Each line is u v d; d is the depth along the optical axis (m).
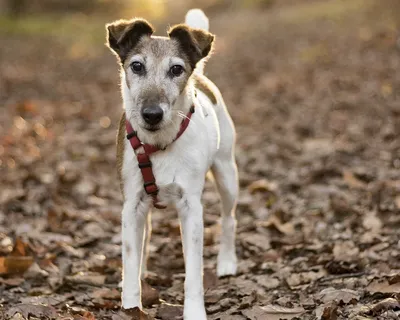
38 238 6.19
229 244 5.52
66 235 6.46
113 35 4.54
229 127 5.30
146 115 4.10
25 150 9.45
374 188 6.98
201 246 4.42
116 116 12.17
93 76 17.06
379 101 10.89
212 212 7.21
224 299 4.82
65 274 5.45
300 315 4.34
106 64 19.20
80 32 26.97
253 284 5.12
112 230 6.66
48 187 7.82
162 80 4.29
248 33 23.86
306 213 6.77
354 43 16.47
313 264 5.37
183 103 4.38
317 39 18.61
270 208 7.11
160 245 6.17
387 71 12.93
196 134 4.43
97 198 7.65
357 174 7.55
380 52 14.88
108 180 8.30
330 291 4.62
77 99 13.98
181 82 4.35
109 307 4.71
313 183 7.70
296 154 8.92
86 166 8.80
